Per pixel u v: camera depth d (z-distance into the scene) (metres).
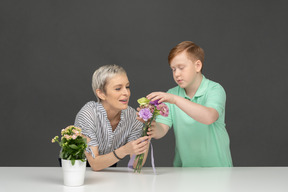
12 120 4.01
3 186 1.36
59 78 4.05
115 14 4.08
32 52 4.05
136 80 4.04
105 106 1.79
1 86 4.02
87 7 4.07
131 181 1.44
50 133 4.02
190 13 4.07
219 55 4.04
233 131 4.02
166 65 4.06
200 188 1.32
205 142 2.01
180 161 2.13
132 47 4.07
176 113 2.03
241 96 4.03
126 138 1.88
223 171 1.66
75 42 4.06
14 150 4.00
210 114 1.71
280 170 1.68
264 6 4.05
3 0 4.04
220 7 4.06
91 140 1.71
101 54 4.06
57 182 1.42
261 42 4.05
